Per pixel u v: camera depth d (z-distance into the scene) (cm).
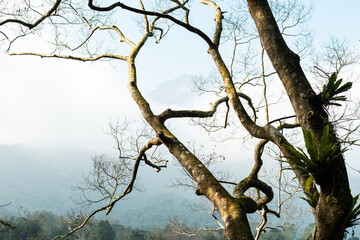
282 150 250
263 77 795
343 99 221
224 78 319
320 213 205
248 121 281
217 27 399
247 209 214
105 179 819
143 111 338
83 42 704
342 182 196
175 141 285
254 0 260
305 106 221
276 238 4016
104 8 279
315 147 195
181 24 320
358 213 217
